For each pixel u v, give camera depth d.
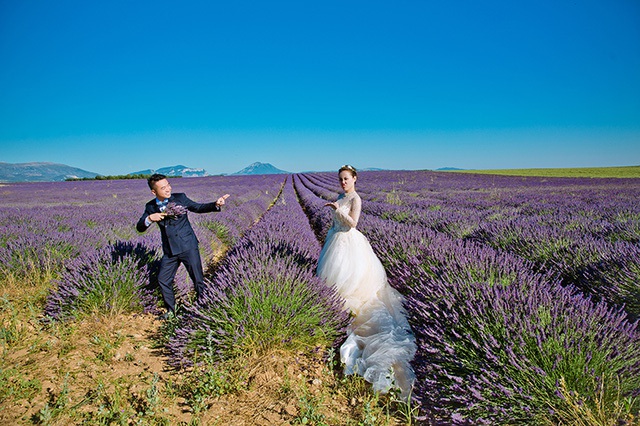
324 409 2.22
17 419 1.97
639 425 1.70
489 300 2.50
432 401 2.11
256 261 3.65
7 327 3.11
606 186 21.97
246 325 2.80
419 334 2.71
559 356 1.92
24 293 4.00
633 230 5.50
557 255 4.53
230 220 9.48
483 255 3.69
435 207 11.68
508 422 1.88
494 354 2.11
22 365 2.55
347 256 3.60
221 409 2.20
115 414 2.06
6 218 8.65
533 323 2.17
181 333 2.87
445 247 4.23
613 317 2.23
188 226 3.68
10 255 4.36
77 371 2.53
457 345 2.25
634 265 3.38
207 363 2.56
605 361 1.94
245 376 2.54
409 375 2.39
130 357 2.76
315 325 2.96
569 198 13.87
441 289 2.92
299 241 5.66
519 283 2.86
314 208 12.67
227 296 3.10
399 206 11.19
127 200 18.45
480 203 12.82
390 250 4.89
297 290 3.15
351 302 3.44
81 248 5.23
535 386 1.91
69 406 2.11
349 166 3.72
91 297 3.46
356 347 2.79
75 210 11.69
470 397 1.97
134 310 3.70
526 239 5.24
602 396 1.77
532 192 18.17
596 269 3.77
